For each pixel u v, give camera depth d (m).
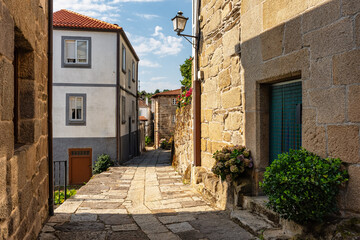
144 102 37.50
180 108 9.50
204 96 5.89
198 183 5.77
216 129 5.21
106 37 12.75
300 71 3.03
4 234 1.94
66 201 5.15
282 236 2.84
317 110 2.75
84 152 12.67
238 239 3.01
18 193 2.40
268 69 3.51
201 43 6.07
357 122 2.35
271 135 3.83
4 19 1.92
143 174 8.62
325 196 2.38
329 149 2.61
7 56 1.98
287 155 2.75
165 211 4.36
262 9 3.63
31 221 2.91
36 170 3.19
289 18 3.14
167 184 6.78
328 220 2.50
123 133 14.10
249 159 3.88
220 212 4.18
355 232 2.17
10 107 2.07
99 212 4.37
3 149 1.90
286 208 2.53
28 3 2.71
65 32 12.45
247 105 4.00
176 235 3.25
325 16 2.65
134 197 5.54
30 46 2.90
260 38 3.67
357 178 2.35
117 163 12.51
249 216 3.52
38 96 3.33
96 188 6.46
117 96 12.84
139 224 3.72
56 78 12.44
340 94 2.50
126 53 15.21
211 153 5.48
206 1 5.73
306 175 2.41
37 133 3.25
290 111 3.46
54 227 3.54
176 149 10.12
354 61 2.37
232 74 4.52
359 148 2.33
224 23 4.82
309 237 2.54
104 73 12.73
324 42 2.67
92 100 12.65
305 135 2.91
